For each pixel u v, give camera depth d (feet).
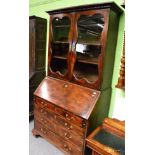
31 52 8.63
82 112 5.52
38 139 7.54
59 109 6.18
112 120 5.85
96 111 5.69
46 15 9.00
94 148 4.99
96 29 5.90
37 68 8.84
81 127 5.53
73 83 6.55
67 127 6.04
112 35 5.69
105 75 5.89
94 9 5.41
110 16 5.23
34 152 6.67
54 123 6.55
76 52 6.31
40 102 6.98
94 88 5.88
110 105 6.89
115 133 5.46
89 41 6.09
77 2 7.35
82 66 6.63
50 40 7.32
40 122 7.23
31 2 9.71
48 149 6.90
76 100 5.97
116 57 6.34
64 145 6.32
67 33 7.06
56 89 6.81
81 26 6.15
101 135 5.35
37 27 8.32
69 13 6.25
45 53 9.21
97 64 5.85
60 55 7.59
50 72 7.48
